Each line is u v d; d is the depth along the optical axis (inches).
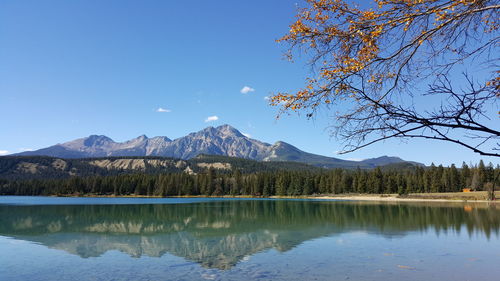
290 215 2036.2
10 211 2373.3
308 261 770.8
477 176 4635.8
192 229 1391.5
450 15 186.1
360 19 198.2
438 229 1310.3
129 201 4402.1
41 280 644.7
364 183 5757.9
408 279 627.5
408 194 4938.5
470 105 144.6
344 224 1514.5
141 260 805.2
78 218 1865.2
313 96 214.4
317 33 207.5
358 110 178.9
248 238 1136.8
